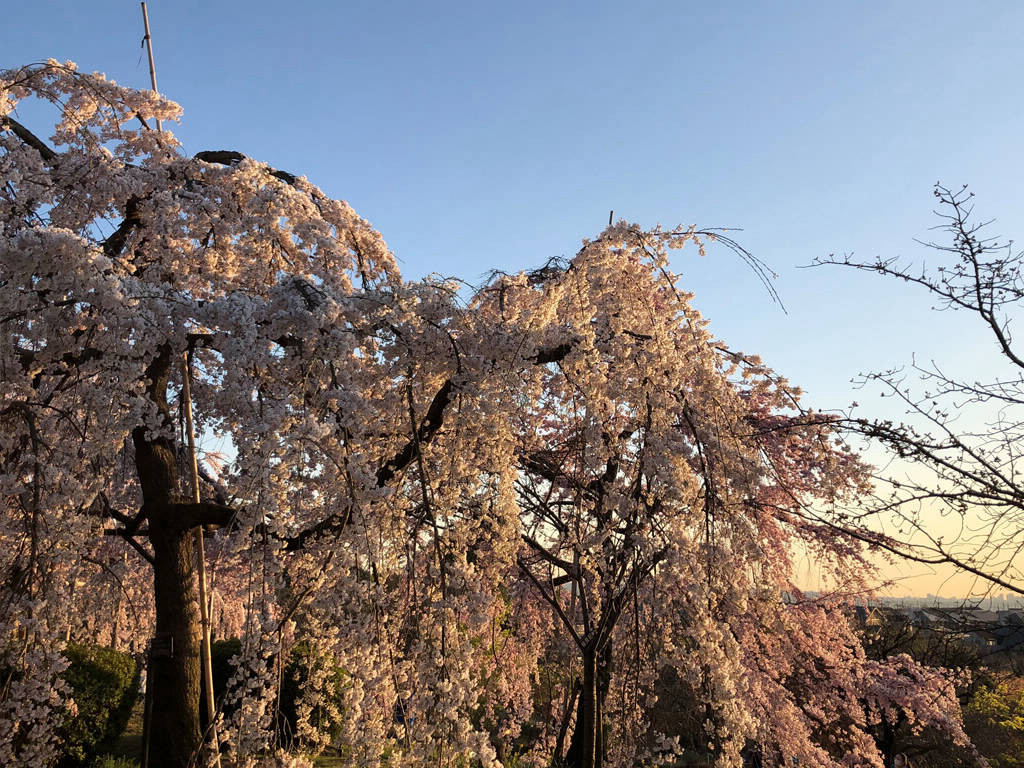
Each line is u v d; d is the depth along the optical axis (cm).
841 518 540
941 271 509
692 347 449
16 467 372
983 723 931
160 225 480
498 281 541
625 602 480
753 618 639
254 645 328
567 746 840
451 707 315
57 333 383
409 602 400
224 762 428
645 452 434
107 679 802
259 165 512
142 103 542
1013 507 464
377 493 347
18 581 340
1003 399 480
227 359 355
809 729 728
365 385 431
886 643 948
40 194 455
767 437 583
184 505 484
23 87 511
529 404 463
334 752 514
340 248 470
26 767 341
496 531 430
